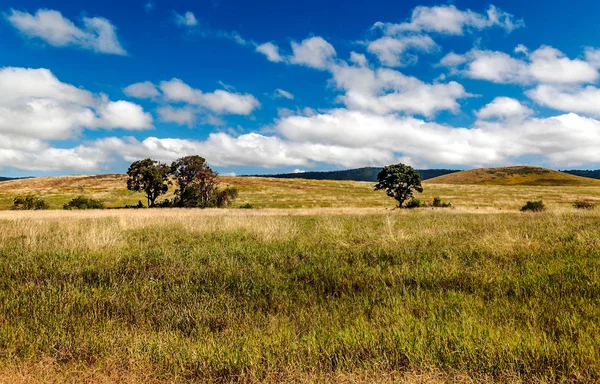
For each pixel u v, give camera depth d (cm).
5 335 367
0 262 712
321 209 3838
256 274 616
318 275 611
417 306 432
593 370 273
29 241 927
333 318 402
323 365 308
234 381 294
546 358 296
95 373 303
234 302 476
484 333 338
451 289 506
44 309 450
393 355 311
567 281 498
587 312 383
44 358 323
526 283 502
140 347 341
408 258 714
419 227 1156
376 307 430
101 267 675
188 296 502
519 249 726
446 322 370
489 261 647
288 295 504
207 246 894
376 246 852
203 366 309
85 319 418
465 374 281
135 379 295
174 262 705
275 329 374
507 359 294
